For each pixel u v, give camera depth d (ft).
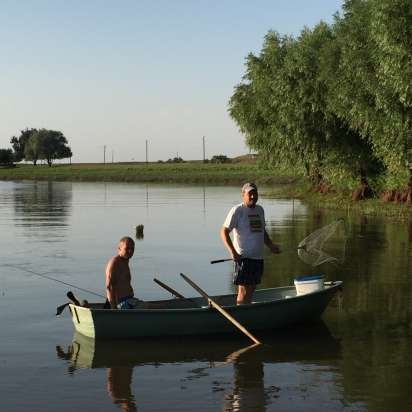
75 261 57.16
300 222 90.99
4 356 28.25
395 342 30.17
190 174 314.96
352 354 28.30
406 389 23.79
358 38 93.76
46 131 560.61
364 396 23.09
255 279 33.04
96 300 40.57
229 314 31.45
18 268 53.26
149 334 31.07
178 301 34.81
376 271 49.14
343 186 133.08
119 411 21.72
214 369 26.32
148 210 122.42
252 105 144.77
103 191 212.64
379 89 86.99
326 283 36.01
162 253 62.28
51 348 29.48
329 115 113.50
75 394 23.40
